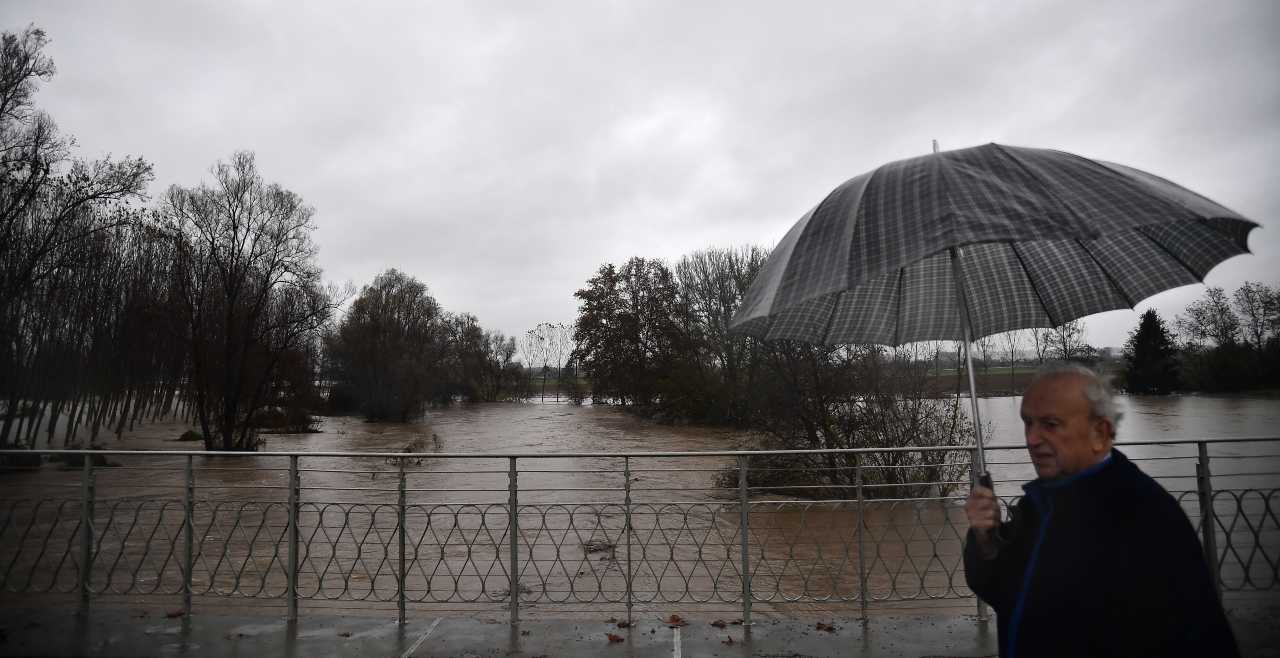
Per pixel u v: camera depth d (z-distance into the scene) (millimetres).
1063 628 1719
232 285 27250
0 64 18984
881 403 12047
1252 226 1984
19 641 3869
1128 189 2016
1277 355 45781
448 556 7484
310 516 10250
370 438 33062
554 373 94938
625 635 4016
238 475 16688
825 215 2379
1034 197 1999
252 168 27156
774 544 7469
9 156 19984
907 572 6191
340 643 3869
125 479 14359
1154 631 1598
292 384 38219
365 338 48781
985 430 11734
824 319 3125
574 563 6961
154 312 28906
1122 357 55875
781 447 13391
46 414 33281
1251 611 4160
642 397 46062
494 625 4188
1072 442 1864
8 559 6871
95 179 22359
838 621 4230
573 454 4547
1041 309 3023
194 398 34844
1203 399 45219
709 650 3756
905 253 1996
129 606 4605
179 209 26172
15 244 21531
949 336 3107
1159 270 2635
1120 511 1723
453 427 40594
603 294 49594
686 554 7273
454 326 71062
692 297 43188
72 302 26016
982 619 4184
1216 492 4480
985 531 2004
